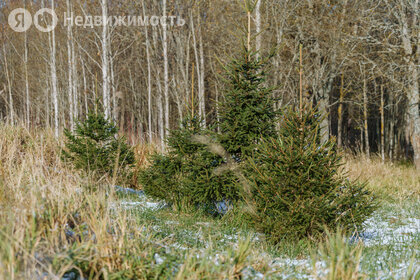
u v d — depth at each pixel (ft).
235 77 19.17
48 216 10.21
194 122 21.66
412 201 30.01
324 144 14.83
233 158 19.42
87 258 8.96
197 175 19.57
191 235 15.03
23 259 8.37
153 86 82.07
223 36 54.29
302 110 15.43
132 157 24.38
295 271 11.21
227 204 19.42
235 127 18.78
